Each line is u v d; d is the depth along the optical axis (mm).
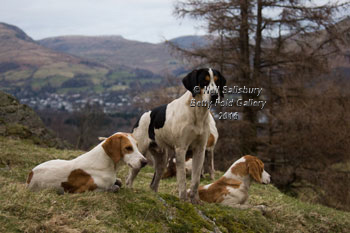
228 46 18812
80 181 5008
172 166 9680
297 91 18250
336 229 7367
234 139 17219
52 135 13094
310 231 6910
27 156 8281
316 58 17438
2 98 13188
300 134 16734
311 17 16766
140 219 4715
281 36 18234
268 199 7820
